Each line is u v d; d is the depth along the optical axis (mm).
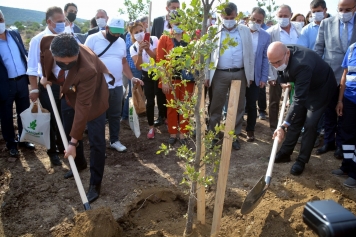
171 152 4848
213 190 3680
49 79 3535
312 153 4742
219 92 4672
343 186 3807
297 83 3662
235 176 4086
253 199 3096
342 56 4484
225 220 3279
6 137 4645
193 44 2123
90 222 2732
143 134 5578
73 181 4031
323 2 5012
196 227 3074
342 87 4086
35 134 4078
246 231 3076
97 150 3525
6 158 4656
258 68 4887
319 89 3869
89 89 3059
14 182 4004
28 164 4488
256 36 4980
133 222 3328
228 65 4574
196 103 2469
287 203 3355
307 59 3658
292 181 3914
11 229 3164
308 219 1196
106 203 3564
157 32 6238
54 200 3637
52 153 4430
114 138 4902
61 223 3217
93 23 6555
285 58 3611
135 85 4594
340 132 4082
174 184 3918
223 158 2795
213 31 2180
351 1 4184
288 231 2990
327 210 1155
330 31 4570
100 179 3633
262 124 6078
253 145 5082
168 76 2383
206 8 2180
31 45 4055
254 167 4320
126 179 4059
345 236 1075
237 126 4910
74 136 3125
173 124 4977
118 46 4383
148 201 3623
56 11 3975
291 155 4691
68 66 2951
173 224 3254
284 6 5332
